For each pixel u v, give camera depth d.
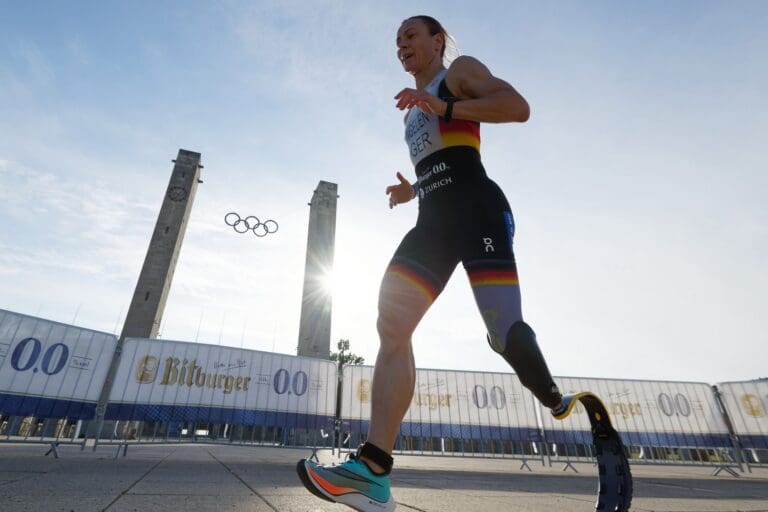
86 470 3.17
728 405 9.81
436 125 1.62
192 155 40.41
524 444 9.35
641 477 6.29
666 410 9.80
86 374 6.51
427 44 1.87
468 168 1.55
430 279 1.51
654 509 2.25
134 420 7.31
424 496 2.57
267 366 8.84
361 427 8.97
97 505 1.66
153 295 33.41
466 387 9.69
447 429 9.17
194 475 3.16
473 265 1.45
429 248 1.53
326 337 36.78
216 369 8.34
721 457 9.39
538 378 1.34
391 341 1.50
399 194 2.29
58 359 6.30
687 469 10.92
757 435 9.30
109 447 7.89
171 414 7.66
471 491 3.07
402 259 1.54
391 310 1.49
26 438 5.79
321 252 40.44
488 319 1.41
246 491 2.33
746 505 2.53
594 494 3.09
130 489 2.19
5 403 5.74
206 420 7.94
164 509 1.64
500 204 1.52
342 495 1.33
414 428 9.05
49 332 6.30
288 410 8.70
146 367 7.73
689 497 3.02
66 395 6.26
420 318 1.51
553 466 10.09
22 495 1.81
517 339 1.33
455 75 1.60
